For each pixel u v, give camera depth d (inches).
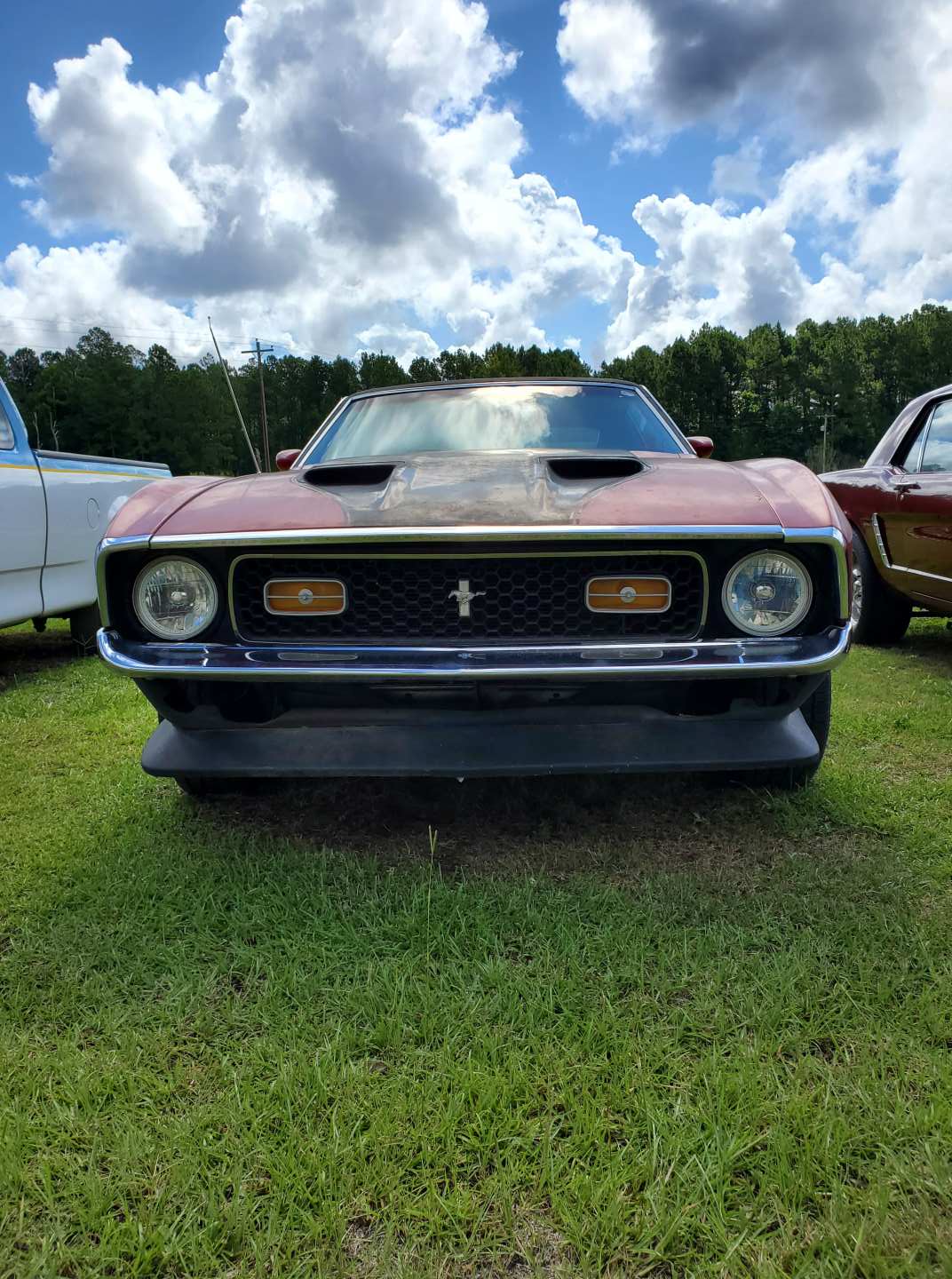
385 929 68.8
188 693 82.1
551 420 119.0
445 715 79.0
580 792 99.2
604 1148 46.1
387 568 75.4
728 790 98.6
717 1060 52.7
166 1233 41.6
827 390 3341.5
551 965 63.5
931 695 145.9
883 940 66.2
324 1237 41.6
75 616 204.7
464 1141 47.2
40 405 3213.6
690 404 3486.7
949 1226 41.1
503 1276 39.7
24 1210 43.6
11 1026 58.3
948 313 3284.9
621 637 74.7
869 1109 48.3
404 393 128.4
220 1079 52.8
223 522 75.9
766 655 71.3
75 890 78.0
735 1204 43.0
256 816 95.3
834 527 72.2
